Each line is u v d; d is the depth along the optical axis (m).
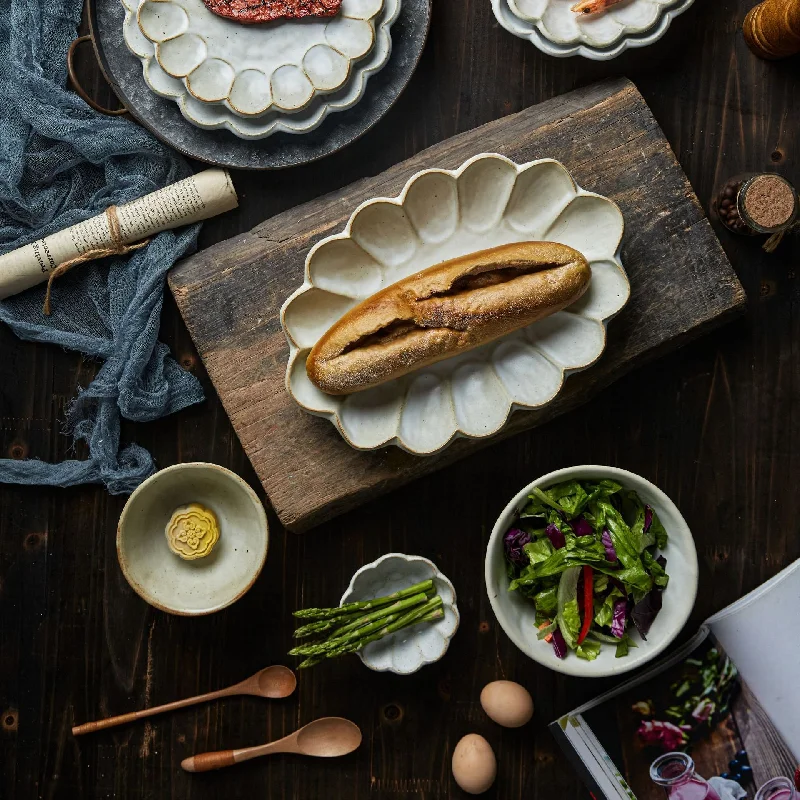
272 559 1.46
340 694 1.46
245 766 1.46
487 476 1.46
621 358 1.37
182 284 1.38
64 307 1.45
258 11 1.32
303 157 1.39
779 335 1.47
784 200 1.35
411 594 1.37
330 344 1.23
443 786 1.46
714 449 1.47
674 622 1.30
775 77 1.47
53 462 1.46
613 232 1.28
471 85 1.46
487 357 1.31
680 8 1.34
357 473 1.36
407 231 1.30
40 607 1.46
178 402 1.44
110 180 1.42
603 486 1.32
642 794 1.39
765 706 1.38
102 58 1.36
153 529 1.39
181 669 1.46
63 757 1.46
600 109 1.38
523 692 1.39
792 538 1.47
